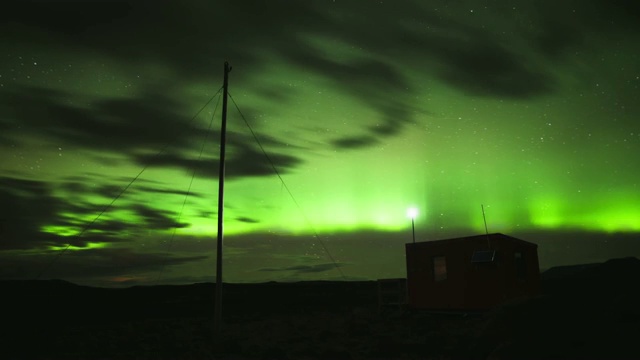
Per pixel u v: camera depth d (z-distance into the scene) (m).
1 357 13.34
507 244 20.44
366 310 25.97
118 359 12.88
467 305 20.19
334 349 13.57
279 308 34.38
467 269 20.56
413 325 18.80
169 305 37.91
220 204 15.83
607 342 9.05
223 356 13.30
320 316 26.34
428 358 11.99
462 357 11.61
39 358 13.21
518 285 20.38
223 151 16.39
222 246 15.59
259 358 12.92
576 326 9.83
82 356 13.36
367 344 14.92
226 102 17.02
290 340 16.08
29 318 28.55
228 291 56.12
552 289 31.97
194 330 19.66
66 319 27.95
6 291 52.94
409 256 22.91
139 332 19.36
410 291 22.39
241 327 20.61
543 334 9.98
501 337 10.97
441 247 21.73
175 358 12.97
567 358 8.90
